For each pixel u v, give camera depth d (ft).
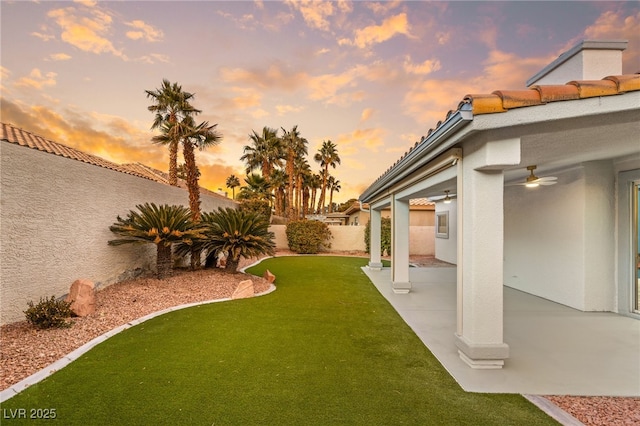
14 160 18.16
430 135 14.76
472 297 13.50
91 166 24.61
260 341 16.69
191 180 41.93
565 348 16.11
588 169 22.76
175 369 13.25
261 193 100.17
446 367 13.80
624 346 16.40
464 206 14.21
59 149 25.16
